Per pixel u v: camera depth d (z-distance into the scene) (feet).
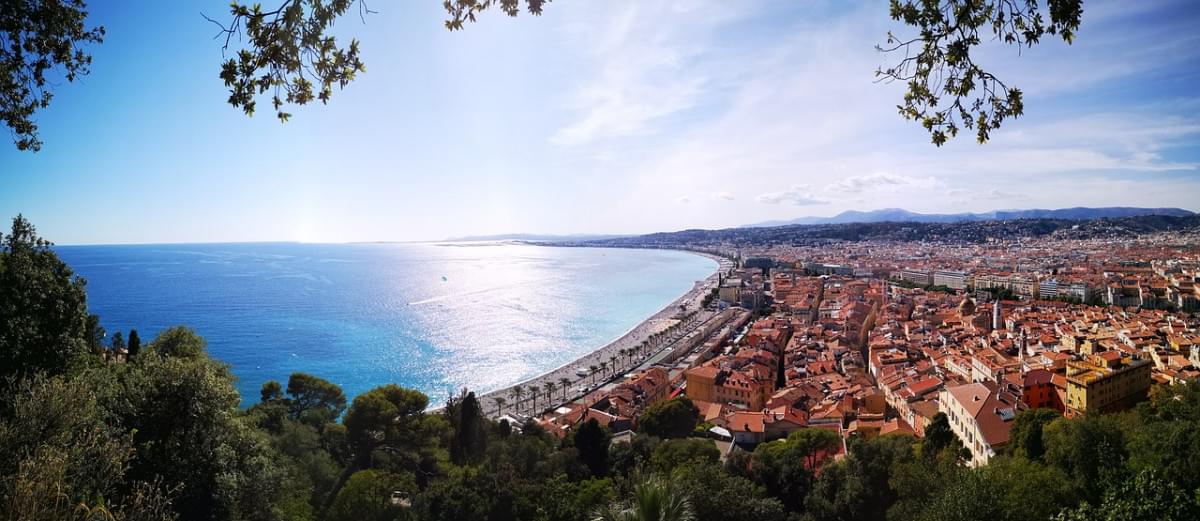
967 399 271.28
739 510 162.20
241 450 130.21
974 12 37.99
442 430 287.07
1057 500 143.54
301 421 270.67
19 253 123.85
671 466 219.61
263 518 133.49
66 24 55.77
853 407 384.68
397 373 573.74
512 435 281.74
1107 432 156.66
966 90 39.37
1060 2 36.06
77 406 79.36
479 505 169.27
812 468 243.40
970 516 131.44
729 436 335.67
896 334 638.12
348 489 177.68
